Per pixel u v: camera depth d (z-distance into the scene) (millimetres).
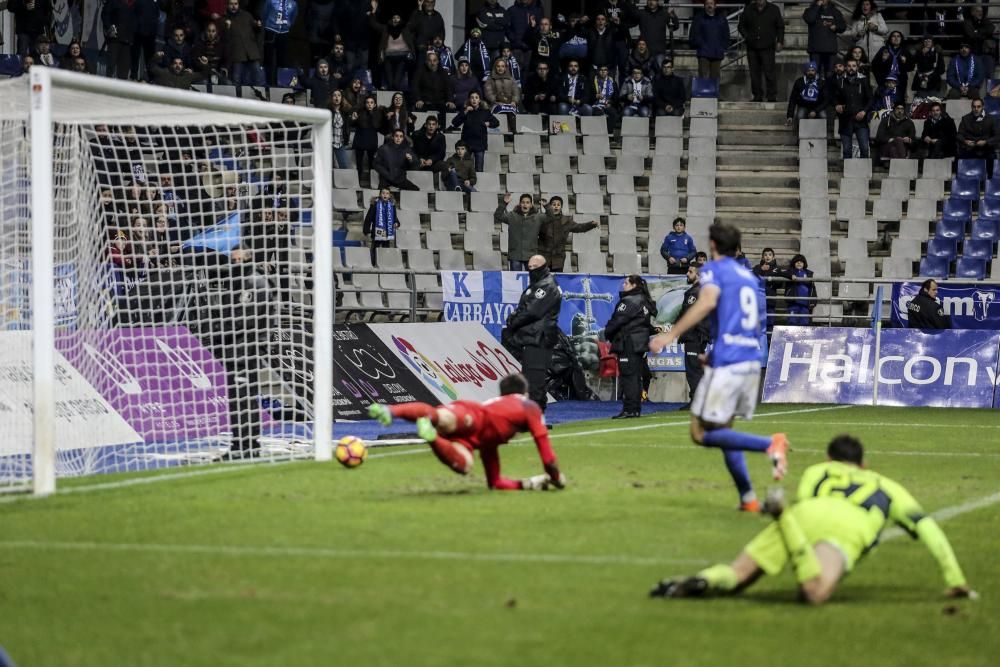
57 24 88750
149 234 54094
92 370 46219
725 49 101625
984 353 74062
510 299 78312
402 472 39656
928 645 19875
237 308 49406
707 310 31250
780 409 71188
